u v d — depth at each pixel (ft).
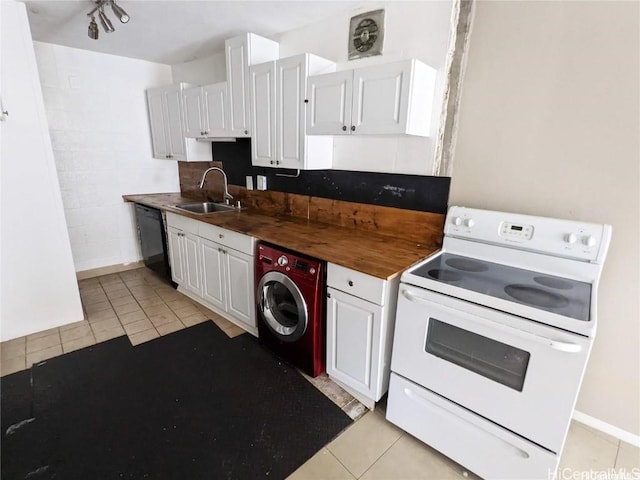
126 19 6.47
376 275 5.03
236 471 4.77
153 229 10.94
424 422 5.08
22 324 7.95
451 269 5.28
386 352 5.56
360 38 6.88
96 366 6.97
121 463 4.83
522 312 3.92
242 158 10.39
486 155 5.78
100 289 10.71
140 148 12.14
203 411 5.83
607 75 4.56
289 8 6.95
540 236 5.11
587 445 5.32
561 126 5.02
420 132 6.00
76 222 11.15
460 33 5.67
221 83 8.82
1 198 7.25
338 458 5.03
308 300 6.13
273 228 7.77
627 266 4.87
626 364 5.17
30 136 7.32
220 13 7.29
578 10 4.63
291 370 6.93
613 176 4.75
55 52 9.85
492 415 4.37
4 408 5.79
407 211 6.84
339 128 6.48
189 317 9.05
